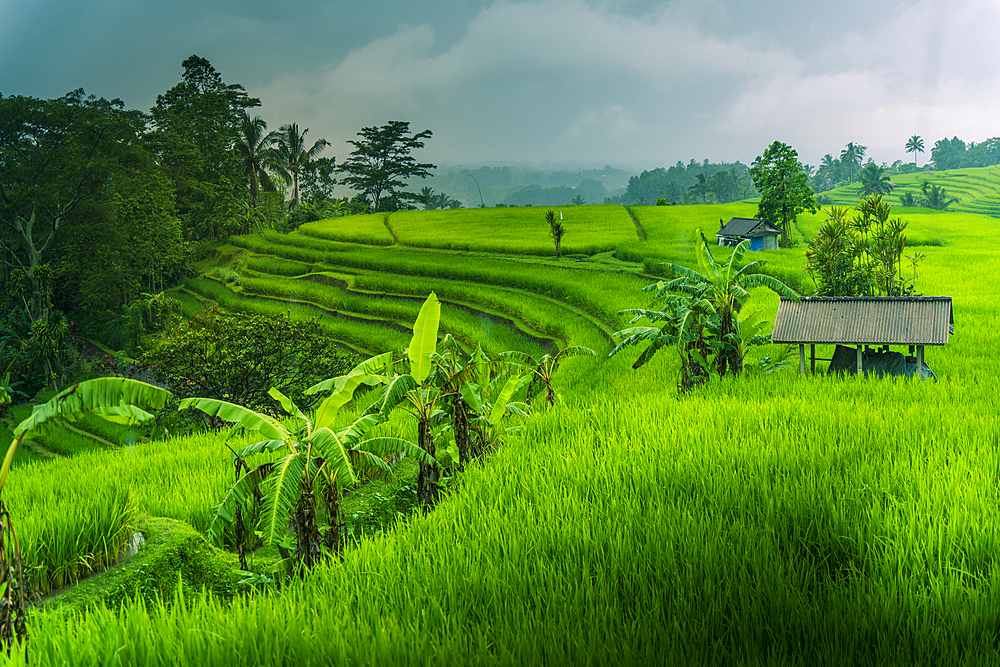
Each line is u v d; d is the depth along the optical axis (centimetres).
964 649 450
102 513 829
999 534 592
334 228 7394
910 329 1502
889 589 526
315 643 514
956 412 1059
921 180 17188
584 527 684
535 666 464
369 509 1023
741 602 517
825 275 2233
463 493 864
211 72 7862
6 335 4028
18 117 4416
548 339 2922
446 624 519
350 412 1862
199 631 529
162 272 5500
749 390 1440
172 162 6662
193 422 1962
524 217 8131
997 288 2966
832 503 680
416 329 968
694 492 791
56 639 530
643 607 541
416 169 11681
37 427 605
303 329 2159
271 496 710
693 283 1628
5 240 4547
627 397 1603
